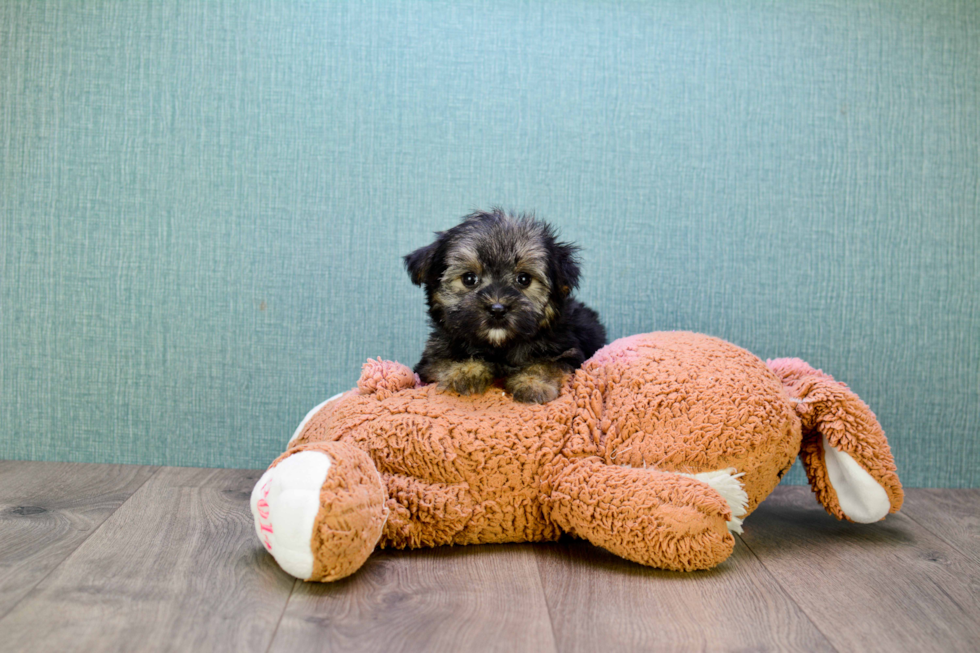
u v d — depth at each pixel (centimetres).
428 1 243
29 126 239
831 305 248
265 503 147
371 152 243
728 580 159
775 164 247
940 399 249
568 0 244
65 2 238
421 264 196
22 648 121
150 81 240
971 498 235
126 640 125
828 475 190
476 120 244
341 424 181
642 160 246
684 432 167
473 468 169
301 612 137
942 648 130
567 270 194
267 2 240
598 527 158
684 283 247
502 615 138
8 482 221
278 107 241
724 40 246
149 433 246
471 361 186
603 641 129
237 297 244
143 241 242
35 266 242
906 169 248
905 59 247
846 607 147
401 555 169
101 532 179
